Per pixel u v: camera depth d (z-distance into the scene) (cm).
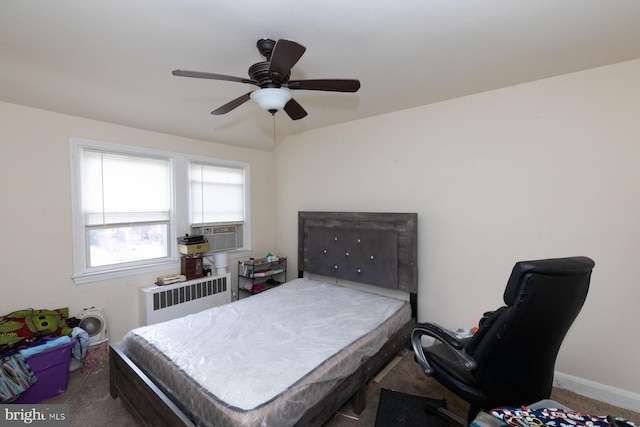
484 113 248
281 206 414
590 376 211
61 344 211
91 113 253
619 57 190
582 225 211
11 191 223
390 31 162
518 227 235
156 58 188
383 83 231
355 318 231
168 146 314
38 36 162
